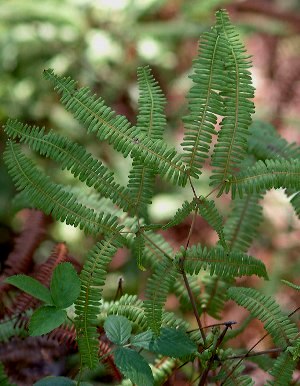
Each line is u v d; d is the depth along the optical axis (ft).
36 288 2.66
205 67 2.81
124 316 2.98
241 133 2.83
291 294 4.89
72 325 3.13
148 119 2.87
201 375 3.11
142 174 2.86
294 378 3.34
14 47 7.01
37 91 6.91
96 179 2.85
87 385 2.78
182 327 2.92
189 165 2.82
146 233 3.22
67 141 2.86
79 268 3.42
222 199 6.00
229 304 4.70
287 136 6.56
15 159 2.82
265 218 5.92
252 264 2.84
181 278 3.32
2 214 5.94
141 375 2.68
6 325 3.21
